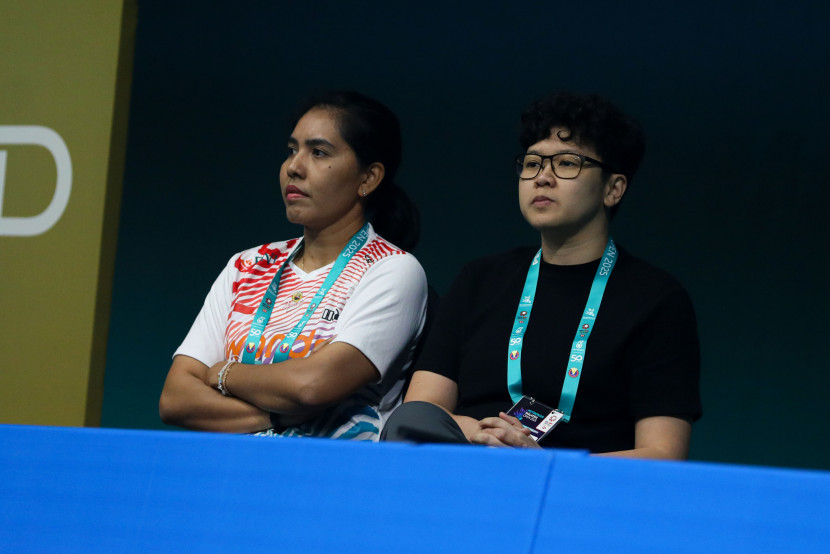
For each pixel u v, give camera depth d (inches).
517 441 261.6
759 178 632.4
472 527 133.6
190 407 331.9
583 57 674.8
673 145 652.7
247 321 350.9
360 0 725.9
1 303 427.2
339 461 144.6
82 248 419.8
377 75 721.6
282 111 738.8
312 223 358.0
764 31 631.8
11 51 435.5
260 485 145.8
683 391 282.2
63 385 417.4
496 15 697.0
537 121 312.0
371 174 367.2
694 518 126.4
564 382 289.4
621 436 289.4
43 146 428.1
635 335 289.4
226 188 746.2
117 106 423.8
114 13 423.8
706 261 642.8
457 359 319.0
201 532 143.7
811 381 614.2
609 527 128.5
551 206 301.4
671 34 653.9
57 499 153.6
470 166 701.9
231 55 751.1
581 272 305.1
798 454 613.6
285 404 318.3
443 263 703.1
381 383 341.4
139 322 749.3
